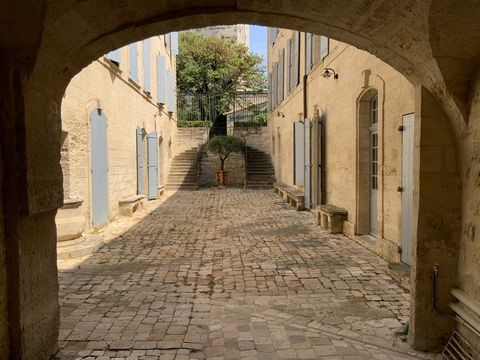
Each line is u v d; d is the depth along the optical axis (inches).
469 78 126.1
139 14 134.6
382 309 182.9
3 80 107.1
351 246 303.9
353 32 144.9
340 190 370.0
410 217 222.2
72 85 322.0
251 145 995.3
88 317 175.8
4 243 110.9
